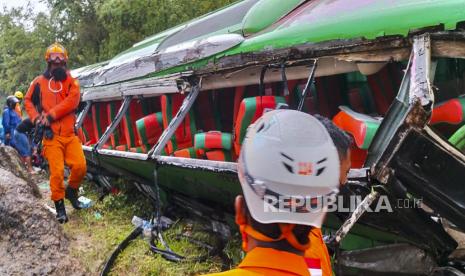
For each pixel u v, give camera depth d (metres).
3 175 4.88
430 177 2.33
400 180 2.38
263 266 1.18
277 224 1.18
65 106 5.57
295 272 1.18
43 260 4.20
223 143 4.43
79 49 20.44
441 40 2.63
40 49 21.22
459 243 2.75
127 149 6.81
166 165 4.46
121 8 16.23
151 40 7.43
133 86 6.14
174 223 5.20
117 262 4.46
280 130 1.18
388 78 3.74
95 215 6.03
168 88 5.30
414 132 2.30
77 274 4.18
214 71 4.58
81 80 8.64
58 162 5.62
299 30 3.56
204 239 4.77
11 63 22.50
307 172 1.14
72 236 5.17
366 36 3.00
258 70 4.31
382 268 2.96
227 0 15.20
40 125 5.55
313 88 4.31
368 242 3.11
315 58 3.39
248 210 1.22
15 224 4.45
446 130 3.21
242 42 4.29
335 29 3.23
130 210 6.16
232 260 4.18
